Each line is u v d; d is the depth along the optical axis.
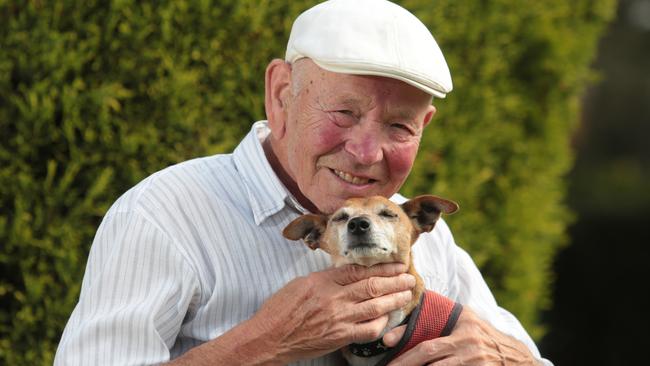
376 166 3.52
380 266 3.51
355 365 3.63
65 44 4.46
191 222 3.54
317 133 3.45
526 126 7.89
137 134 4.67
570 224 14.62
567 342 13.36
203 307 3.50
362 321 3.38
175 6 4.73
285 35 5.20
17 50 4.37
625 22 20.73
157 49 4.69
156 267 3.41
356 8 3.50
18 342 4.50
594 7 8.55
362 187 3.57
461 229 6.71
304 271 3.67
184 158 4.82
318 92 3.44
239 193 3.71
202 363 3.32
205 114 4.93
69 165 4.49
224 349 3.33
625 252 14.09
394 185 3.64
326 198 3.58
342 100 3.41
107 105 4.55
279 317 3.32
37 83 4.39
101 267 3.44
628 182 18.28
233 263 3.54
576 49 8.32
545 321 13.52
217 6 4.89
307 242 3.64
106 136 4.56
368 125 3.45
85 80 4.55
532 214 7.72
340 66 3.36
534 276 7.75
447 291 4.09
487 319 4.08
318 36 3.44
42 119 4.40
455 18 6.61
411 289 3.60
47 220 4.49
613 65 20.59
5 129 4.42
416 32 3.50
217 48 4.94
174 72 4.73
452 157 6.60
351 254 3.47
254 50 5.09
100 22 4.56
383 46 3.39
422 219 3.83
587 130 20.45
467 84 6.82
